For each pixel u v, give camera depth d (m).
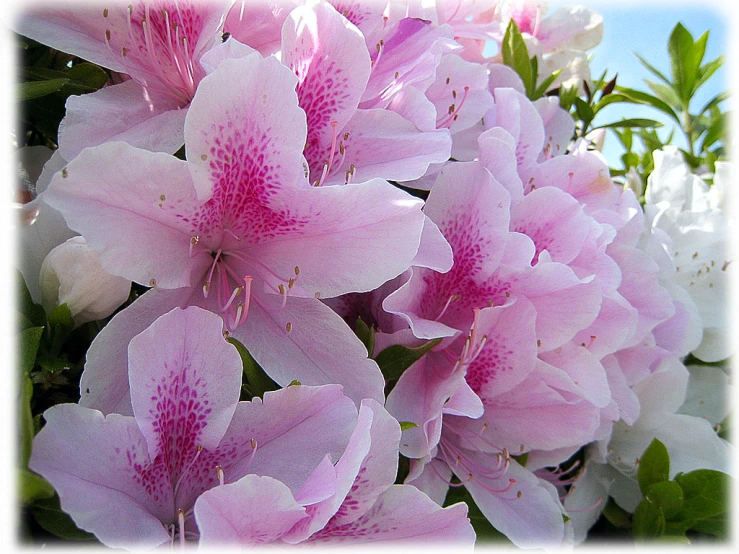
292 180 0.19
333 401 0.19
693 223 0.38
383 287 0.24
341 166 0.23
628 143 0.47
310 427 0.19
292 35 0.22
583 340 0.28
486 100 0.28
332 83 0.23
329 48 0.22
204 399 0.18
